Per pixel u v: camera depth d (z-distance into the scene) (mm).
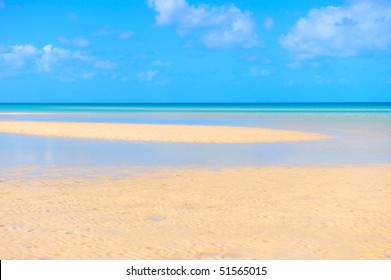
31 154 22469
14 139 29953
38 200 12727
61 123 45500
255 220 10953
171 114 83625
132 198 13109
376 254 8773
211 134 32844
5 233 9727
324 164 19828
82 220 10789
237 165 19344
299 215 11430
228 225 10523
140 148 25125
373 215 11484
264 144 27547
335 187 14961
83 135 32250
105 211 11625
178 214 11422
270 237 9711
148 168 18422
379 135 34125
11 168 18281
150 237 9617
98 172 17453
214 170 18062
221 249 8953
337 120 57344
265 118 64250
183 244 9211
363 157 22094
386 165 19625
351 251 8922
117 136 31422
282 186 15047
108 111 106188
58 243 9172
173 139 29672
